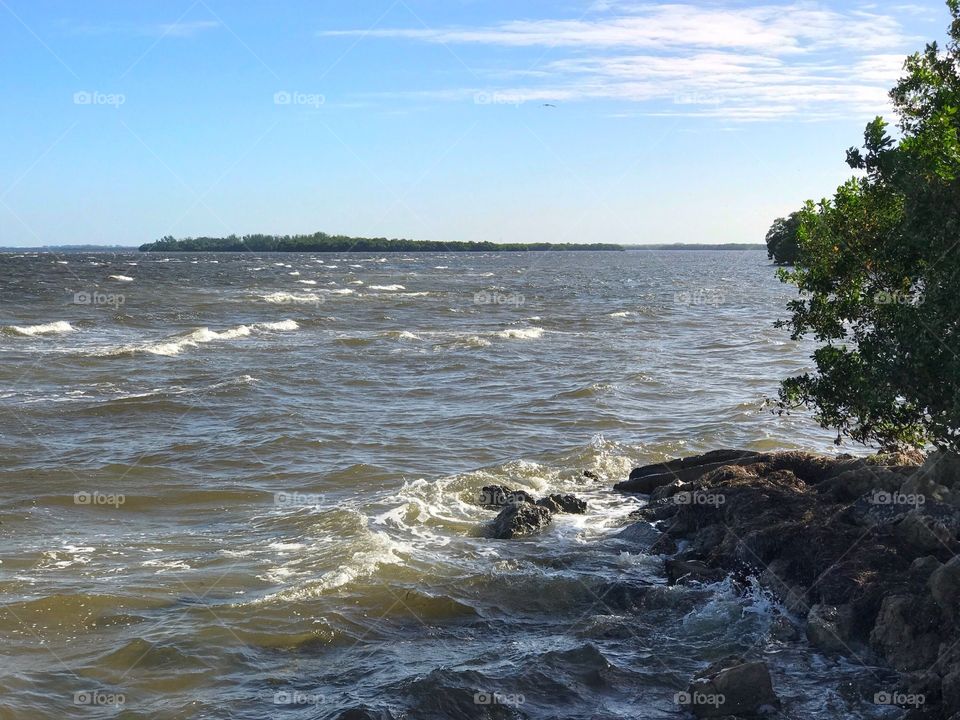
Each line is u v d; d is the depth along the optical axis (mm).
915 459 17859
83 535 17781
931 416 15680
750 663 11148
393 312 71688
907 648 11859
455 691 11312
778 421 28406
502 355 45281
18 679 11719
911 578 13047
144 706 11219
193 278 113188
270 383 35312
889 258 16609
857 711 11016
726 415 29500
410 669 12156
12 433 26344
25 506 19578
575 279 142000
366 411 30500
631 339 54281
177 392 32688
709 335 57094
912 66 16250
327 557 16203
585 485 21703
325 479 22062
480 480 21375
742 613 13898
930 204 15133
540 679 11805
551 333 57375
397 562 15805
